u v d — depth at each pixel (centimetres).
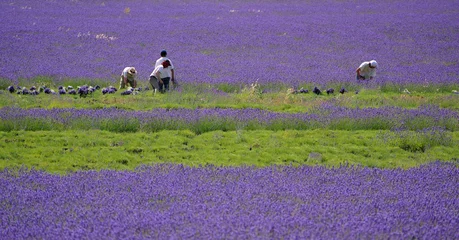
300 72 8162
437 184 3544
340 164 4078
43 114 5209
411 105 6356
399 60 9800
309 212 2816
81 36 11869
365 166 4106
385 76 7969
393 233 2516
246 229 2538
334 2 18612
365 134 5100
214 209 2831
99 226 2588
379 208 2983
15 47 10194
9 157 4284
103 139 4741
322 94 7000
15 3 17325
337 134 5066
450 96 6719
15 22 13662
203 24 13862
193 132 5059
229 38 11919
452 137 5050
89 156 4356
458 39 12200
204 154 4462
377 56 10175
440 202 3120
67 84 7238
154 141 4769
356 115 5412
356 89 7188
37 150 4469
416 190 3362
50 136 4822
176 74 7819
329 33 12838
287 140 4834
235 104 6181
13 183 3488
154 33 12512
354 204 3033
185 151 4544
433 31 13125
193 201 3023
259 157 4400
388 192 3294
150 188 3281
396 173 3791
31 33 12138
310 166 4038
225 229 2514
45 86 7038
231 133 5034
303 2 18650
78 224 2655
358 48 11075
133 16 15325
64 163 4191
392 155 4575
